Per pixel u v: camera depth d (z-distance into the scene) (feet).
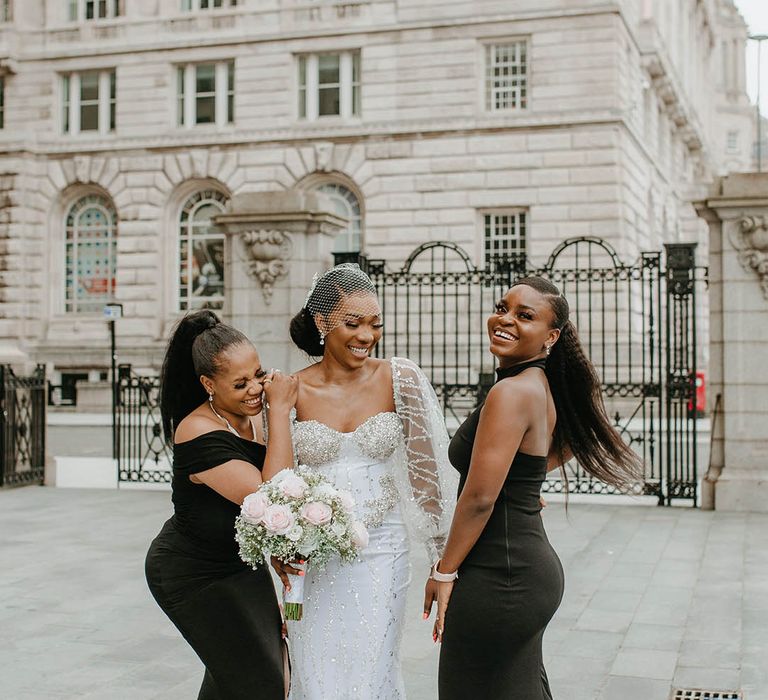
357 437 12.55
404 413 12.91
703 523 34.01
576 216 91.81
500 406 11.04
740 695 17.01
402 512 12.98
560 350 12.25
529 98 94.22
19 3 108.88
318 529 11.02
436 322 88.02
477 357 84.99
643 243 102.37
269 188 100.58
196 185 103.96
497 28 94.32
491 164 94.12
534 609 11.11
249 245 42.37
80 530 33.04
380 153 97.14
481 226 95.45
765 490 36.37
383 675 12.46
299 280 41.96
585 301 87.92
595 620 21.80
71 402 104.27
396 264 96.17
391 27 96.89
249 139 101.04
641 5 109.60
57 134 108.37
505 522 11.29
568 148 92.17
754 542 30.53
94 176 106.11
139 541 31.09
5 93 109.70
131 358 102.63
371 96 97.86
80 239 108.78
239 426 12.59
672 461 51.44
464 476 12.03
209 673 12.16
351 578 12.38
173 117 105.50
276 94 101.14
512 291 11.91
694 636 20.52
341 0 98.84
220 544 11.73
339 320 12.53
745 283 36.58
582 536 31.78
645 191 104.47
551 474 43.75
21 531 32.81
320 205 42.27
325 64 101.65
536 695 11.35
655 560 28.09
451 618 11.23
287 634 12.79
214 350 11.94
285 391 12.41
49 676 18.11
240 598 11.77
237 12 102.17
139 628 21.30
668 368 37.81
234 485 11.53
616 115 90.79
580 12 91.76
